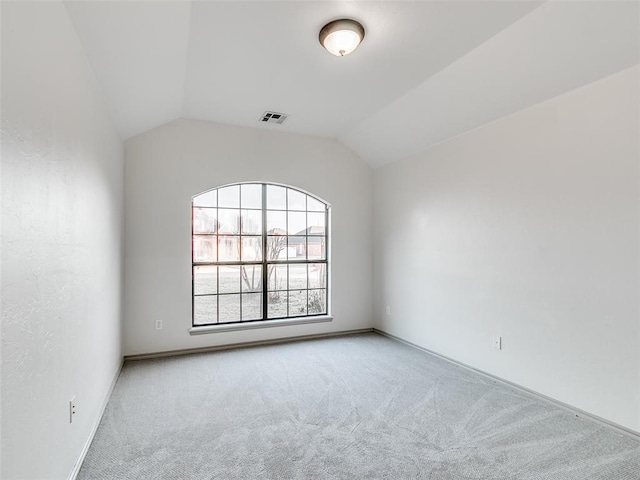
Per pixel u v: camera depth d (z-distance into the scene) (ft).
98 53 7.16
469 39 8.35
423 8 7.23
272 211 15.57
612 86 7.99
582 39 7.55
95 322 7.92
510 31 7.97
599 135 8.24
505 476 6.38
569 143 8.86
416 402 9.37
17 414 3.97
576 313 8.70
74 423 6.22
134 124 11.81
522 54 8.43
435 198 13.28
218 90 11.13
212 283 14.49
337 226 16.25
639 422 7.54
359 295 16.69
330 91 11.19
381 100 11.85
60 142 5.50
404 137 13.74
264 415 8.66
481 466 6.68
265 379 10.93
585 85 8.49
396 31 8.04
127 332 12.67
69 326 5.93
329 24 7.72
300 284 16.01
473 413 8.77
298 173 15.43
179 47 8.29
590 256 8.43
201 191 13.80
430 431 7.92
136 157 12.87
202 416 8.60
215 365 12.16
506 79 9.31
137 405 9.17
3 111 3.65
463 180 12.06
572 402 8.77
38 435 4.57
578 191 8.67
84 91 6.94
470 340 11.72
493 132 10.94
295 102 12.09
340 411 8.87
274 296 15.55
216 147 14.03
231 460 6.84
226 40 8.38
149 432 7.86
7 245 3.74
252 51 8.89
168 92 10.62
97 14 6.12
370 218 16.76
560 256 9.06
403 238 14.96
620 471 6.53
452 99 10.80
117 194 11.19
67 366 5.82
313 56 9.14
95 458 6.88
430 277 13.47
